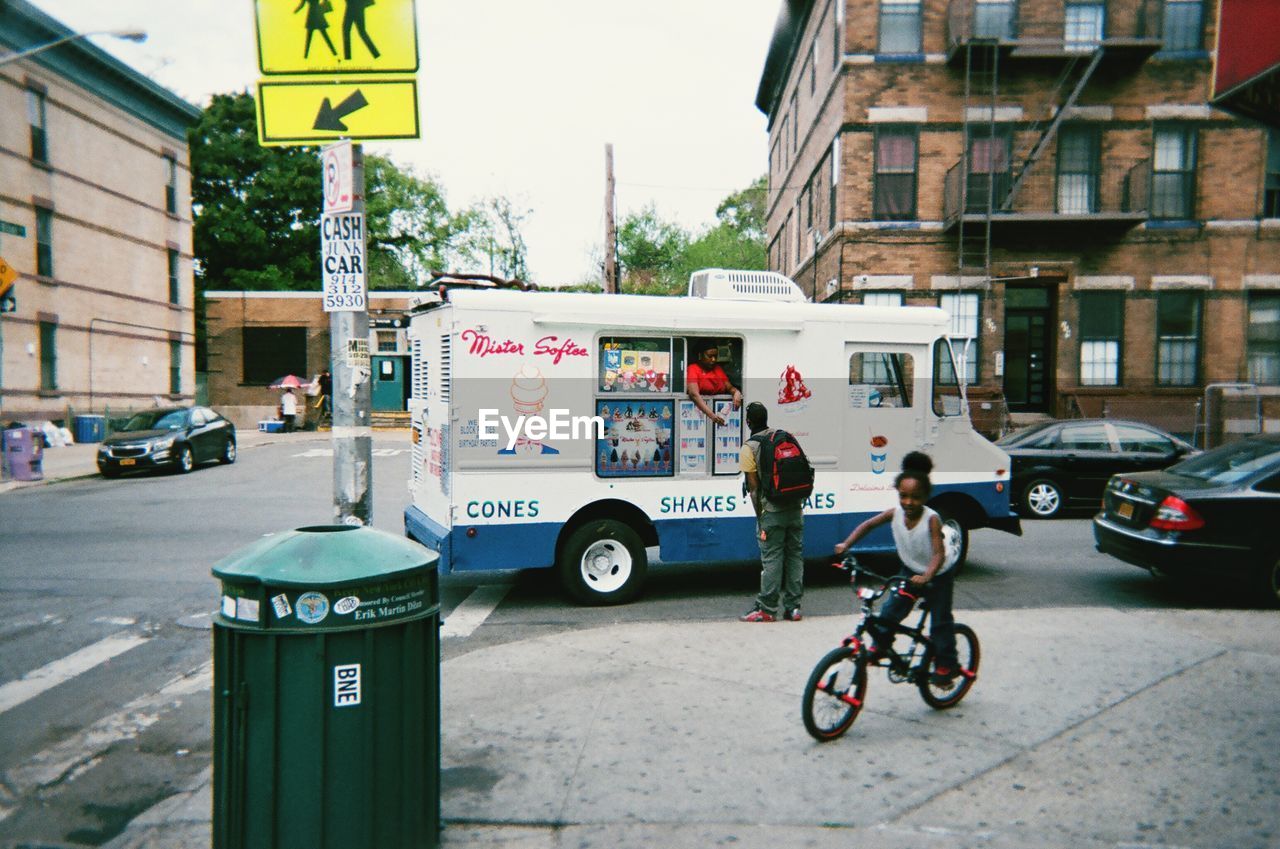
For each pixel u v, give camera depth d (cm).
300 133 655
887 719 507
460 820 390
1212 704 526
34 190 2520
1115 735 481
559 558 809
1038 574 943
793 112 2864
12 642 702
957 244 2053
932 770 439
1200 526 773
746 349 841
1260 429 1975
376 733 334
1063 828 383
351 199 661
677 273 6762
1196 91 2041
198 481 1798
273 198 4559
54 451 2402
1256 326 2088
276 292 3466
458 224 5147
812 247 2464
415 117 654
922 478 496
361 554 339
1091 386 2078
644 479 812
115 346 2877
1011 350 2130
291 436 3034
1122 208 2045
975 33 2008
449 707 530
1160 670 588
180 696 583
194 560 1013
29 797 438
